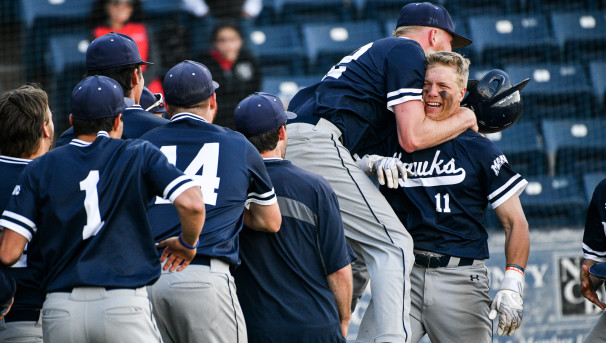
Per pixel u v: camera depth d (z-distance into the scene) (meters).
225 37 26.66
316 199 10.67
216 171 9.87
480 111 12.27
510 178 11.64
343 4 30.84
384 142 12.23
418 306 11.73
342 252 10.75
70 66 27.95
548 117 27.95
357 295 12.91
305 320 10.48
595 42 29.75
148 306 8.84
